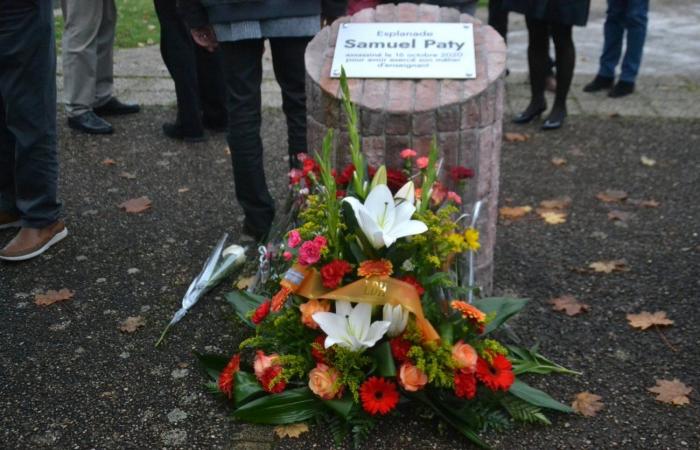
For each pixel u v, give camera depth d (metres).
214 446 2.44
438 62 2.83
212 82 5.41
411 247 2.52
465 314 2.44
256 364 2.51
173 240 3.91
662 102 6.36
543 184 4.77
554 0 5.34
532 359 2.83
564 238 3.97
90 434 2.50
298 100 3.57
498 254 3.79
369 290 2.40
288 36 3.35
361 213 2.43
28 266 3.62
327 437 2.47
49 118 3.59
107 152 5.18
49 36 3.48
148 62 7.56
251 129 3.52
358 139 2.60
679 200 4.46
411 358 2.45
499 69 2.81
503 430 2.50
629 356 2.92
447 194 2.72
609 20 6.47
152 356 2.93
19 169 3.62
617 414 2.59
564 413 2.60
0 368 2.85
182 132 5.38
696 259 3.69
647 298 3.33
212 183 4.67
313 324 2.48
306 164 2.86
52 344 3.01
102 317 3.20
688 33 9.09
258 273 3.22
